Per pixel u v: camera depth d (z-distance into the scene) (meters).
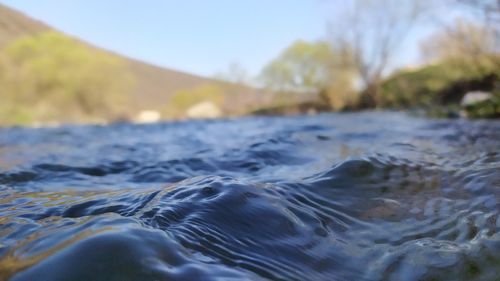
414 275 0.44
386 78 7.45
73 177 1.03
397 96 7.03
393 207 0.65
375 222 0.59
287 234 0.52
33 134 3.03
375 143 1.45
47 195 0.76
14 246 0.43
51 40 9.61
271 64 9.27
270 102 9.53
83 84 9.52
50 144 2.12
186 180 0.69
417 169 0.84
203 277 0.37
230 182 0.64
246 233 0.50
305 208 0.62
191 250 0.42
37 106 9.00
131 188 0.83
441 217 0.60
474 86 5.51
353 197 0.69
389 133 1.85
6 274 0.36
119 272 0.35
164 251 0.40
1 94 8.82
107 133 2.94
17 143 2.24
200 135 2.31
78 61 9.56
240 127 2.93
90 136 2.66
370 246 0.51
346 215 0.62
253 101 9.84
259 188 0.65
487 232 0.54
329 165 0.92
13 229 0.50
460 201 0.66
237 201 0.57
